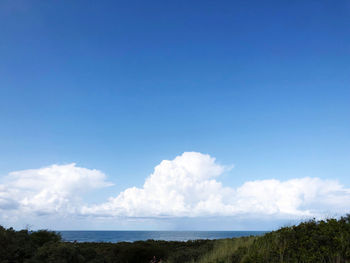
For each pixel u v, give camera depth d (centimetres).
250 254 1018
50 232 1888
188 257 1550
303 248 932
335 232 976
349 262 787
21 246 1418
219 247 1472
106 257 1723
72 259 1420
